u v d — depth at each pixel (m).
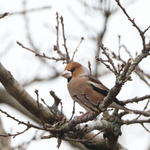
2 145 11.45
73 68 11.41
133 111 9.95
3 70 9.02
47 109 9.83
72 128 8.52
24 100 9.50
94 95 10.92
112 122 10.37
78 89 10.99
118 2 8.05
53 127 8.45
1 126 12.01
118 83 7.82
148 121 9.86
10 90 9.33
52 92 9.97
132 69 8.24
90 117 8.57
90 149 10.79
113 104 9.95
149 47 8.24
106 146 10.72
